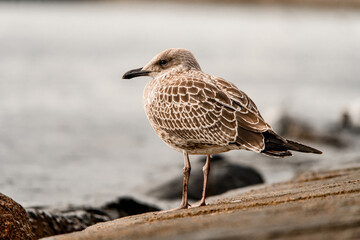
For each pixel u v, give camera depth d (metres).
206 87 7.33
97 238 5.10
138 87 30.14
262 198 7.18
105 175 14.34
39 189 12.50
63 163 15.56
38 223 8.81
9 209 7.18
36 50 47.16
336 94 29.31
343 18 113.88
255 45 58.28
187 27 84.56
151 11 136.25
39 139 18.42
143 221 6.18
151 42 58.28
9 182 13.15
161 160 16.38
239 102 7.11
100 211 9.91
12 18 89.56
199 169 12.72
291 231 4.30
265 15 127.62
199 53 48.56
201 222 5.15
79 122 21.33
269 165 16.00
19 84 29.56
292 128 19.81
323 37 71.19
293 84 32.50
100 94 27.75
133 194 11.71
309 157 16.83
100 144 18.14
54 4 139.50
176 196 12.05
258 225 4.62
